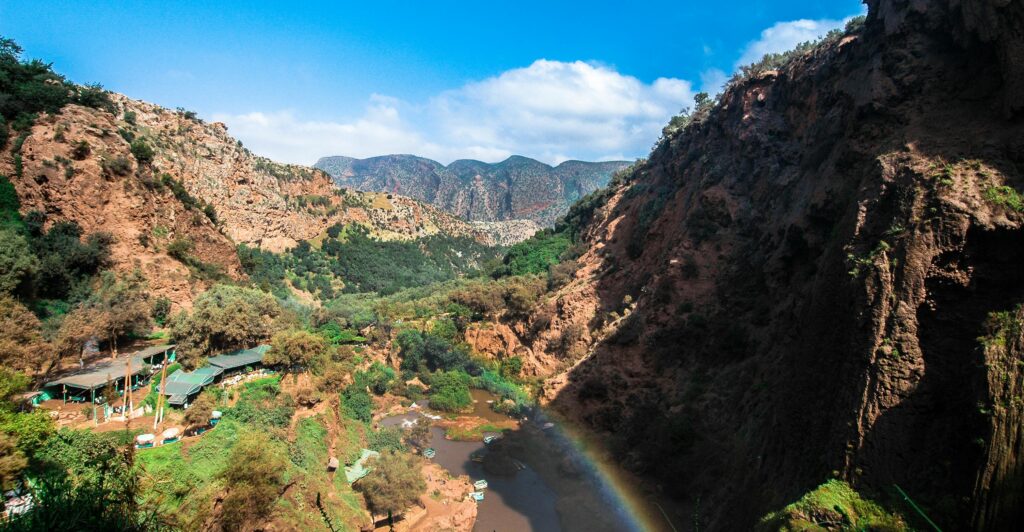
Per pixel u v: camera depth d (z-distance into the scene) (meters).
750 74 70.12
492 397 75.38
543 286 91.62
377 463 44.00
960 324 22.47
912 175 26.20
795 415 27.92
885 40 37.59
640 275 74.56
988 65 28.66
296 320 69.50
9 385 28.81
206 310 50.56
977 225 22.70
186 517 27.83
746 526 28.62
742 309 53.12
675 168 81.81
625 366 61.00
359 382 73.44
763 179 60.31
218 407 41.12
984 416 19.12
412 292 126.88
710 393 48.38
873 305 24.41
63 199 53.88
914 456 21.55
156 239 61.66
